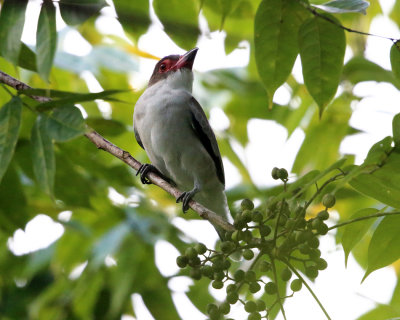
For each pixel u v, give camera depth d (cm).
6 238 1212
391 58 746
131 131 1184
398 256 664
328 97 795
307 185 576
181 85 1181
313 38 775
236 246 639
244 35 1135
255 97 1409
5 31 639
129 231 1136
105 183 1103
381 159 608
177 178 1127
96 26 1211
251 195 1223
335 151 1234
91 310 1177
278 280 786
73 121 628
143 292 1173
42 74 607
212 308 628
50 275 1324
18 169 908
